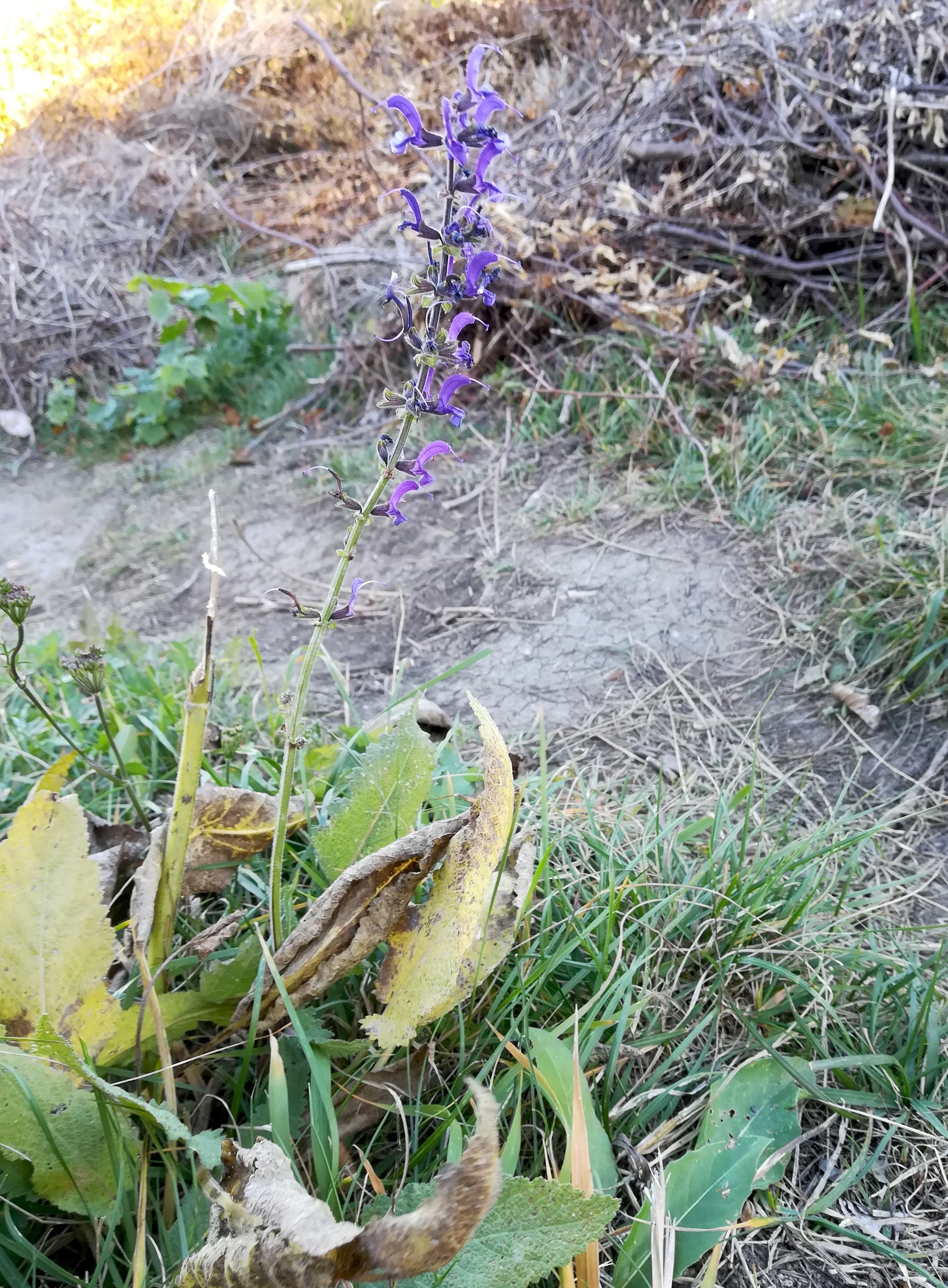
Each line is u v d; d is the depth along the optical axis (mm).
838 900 1661
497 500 3133
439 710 2035
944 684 2102
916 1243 1212
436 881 1191
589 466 3158
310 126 6090
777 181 3199
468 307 3643
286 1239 772
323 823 1626
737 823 1869
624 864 1660
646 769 2051
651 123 3664
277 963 1174
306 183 6020
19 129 6383
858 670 2201
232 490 3742
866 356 3039
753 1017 1440
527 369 3424
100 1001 1112
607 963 1413
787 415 2953
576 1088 1057
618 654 2420
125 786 1392
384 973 1208
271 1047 1039
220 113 6312
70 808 1102
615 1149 1268
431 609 2746
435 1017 1149
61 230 5551
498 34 5617
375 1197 1075
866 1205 1259
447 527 3100
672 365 3057
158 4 6797
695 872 1668
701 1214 1128
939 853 1785
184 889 1473
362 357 3924
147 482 4066
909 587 2266
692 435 2953
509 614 2648
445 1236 703
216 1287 844
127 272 5492
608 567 2721
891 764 1988
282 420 4129
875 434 2791
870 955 1508
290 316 4633
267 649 2707
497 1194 710
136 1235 1083
